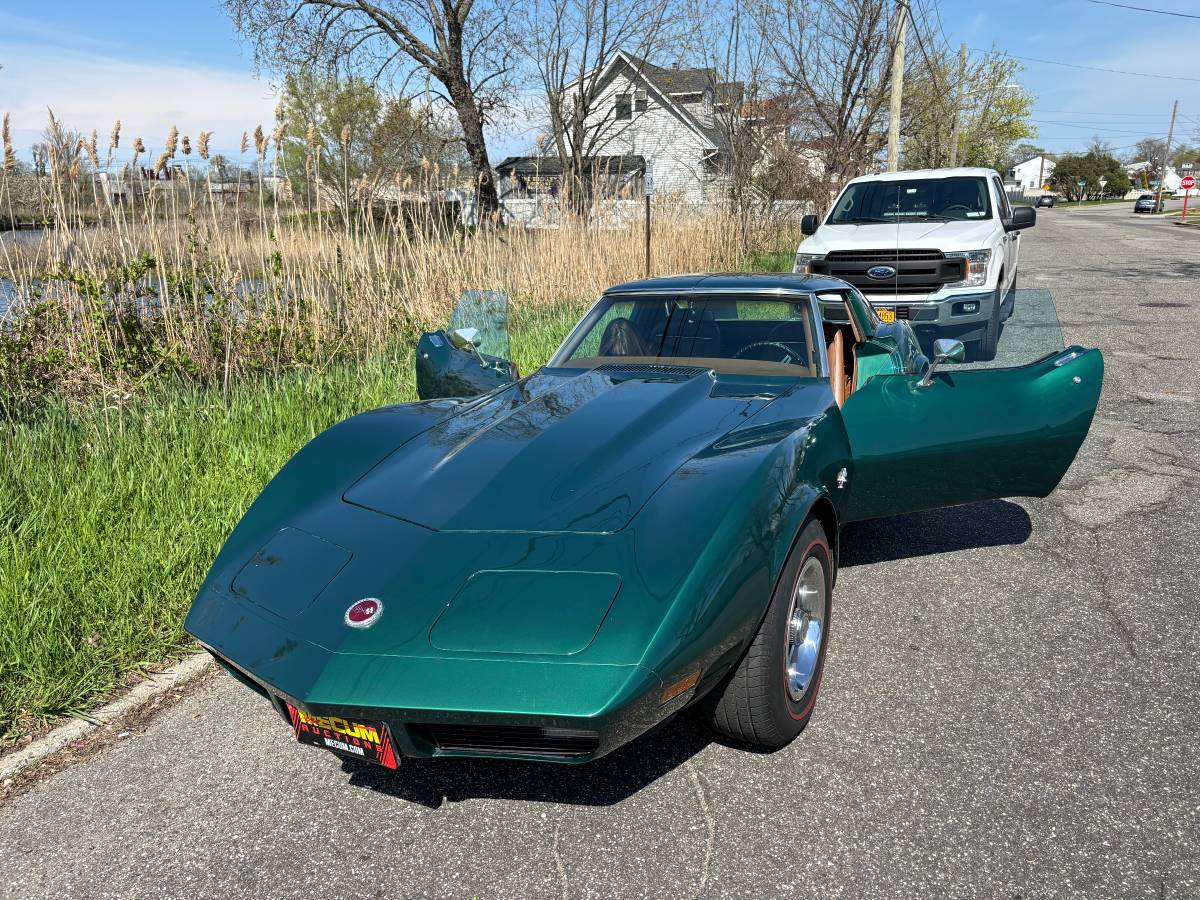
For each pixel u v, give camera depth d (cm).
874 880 210
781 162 2111
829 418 297
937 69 2741
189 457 472
